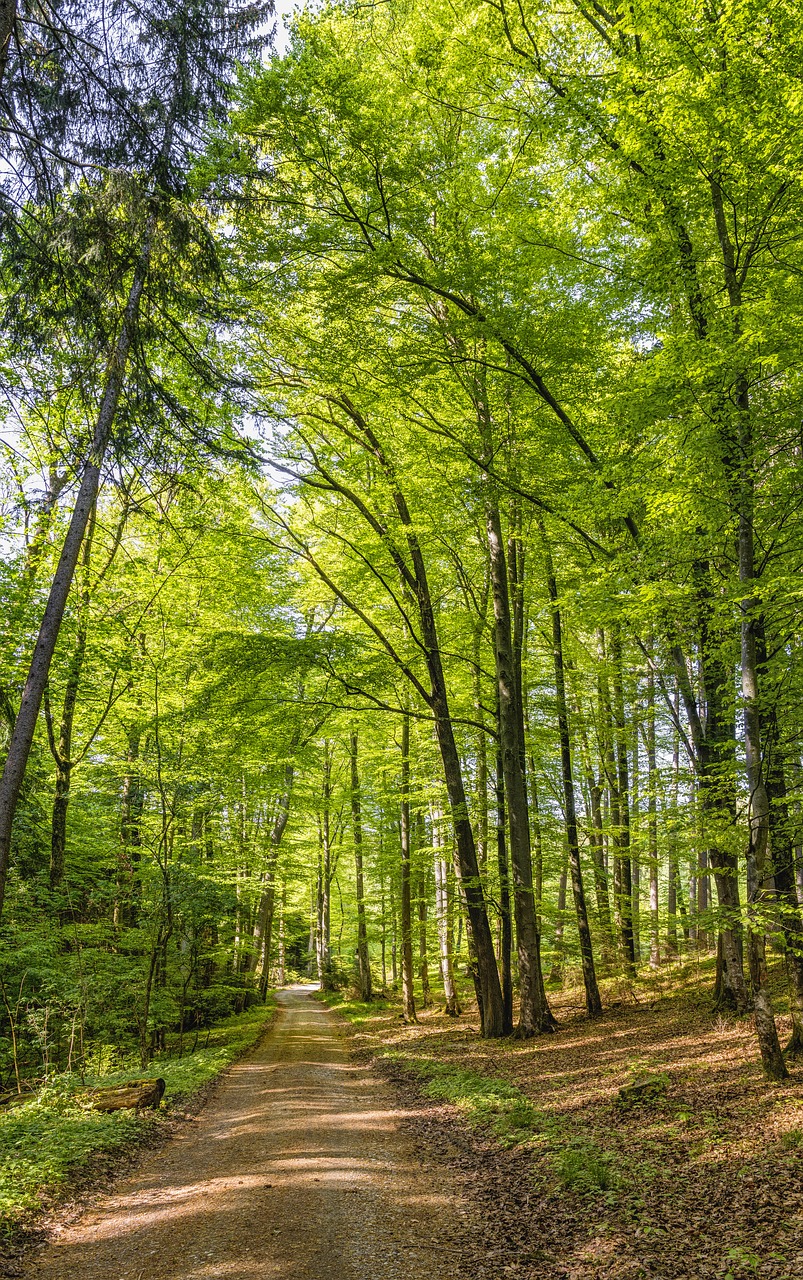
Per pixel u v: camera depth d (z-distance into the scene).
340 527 18.94
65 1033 14.79
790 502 8.77
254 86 10.42
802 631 9.28
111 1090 10.84
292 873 29.39
